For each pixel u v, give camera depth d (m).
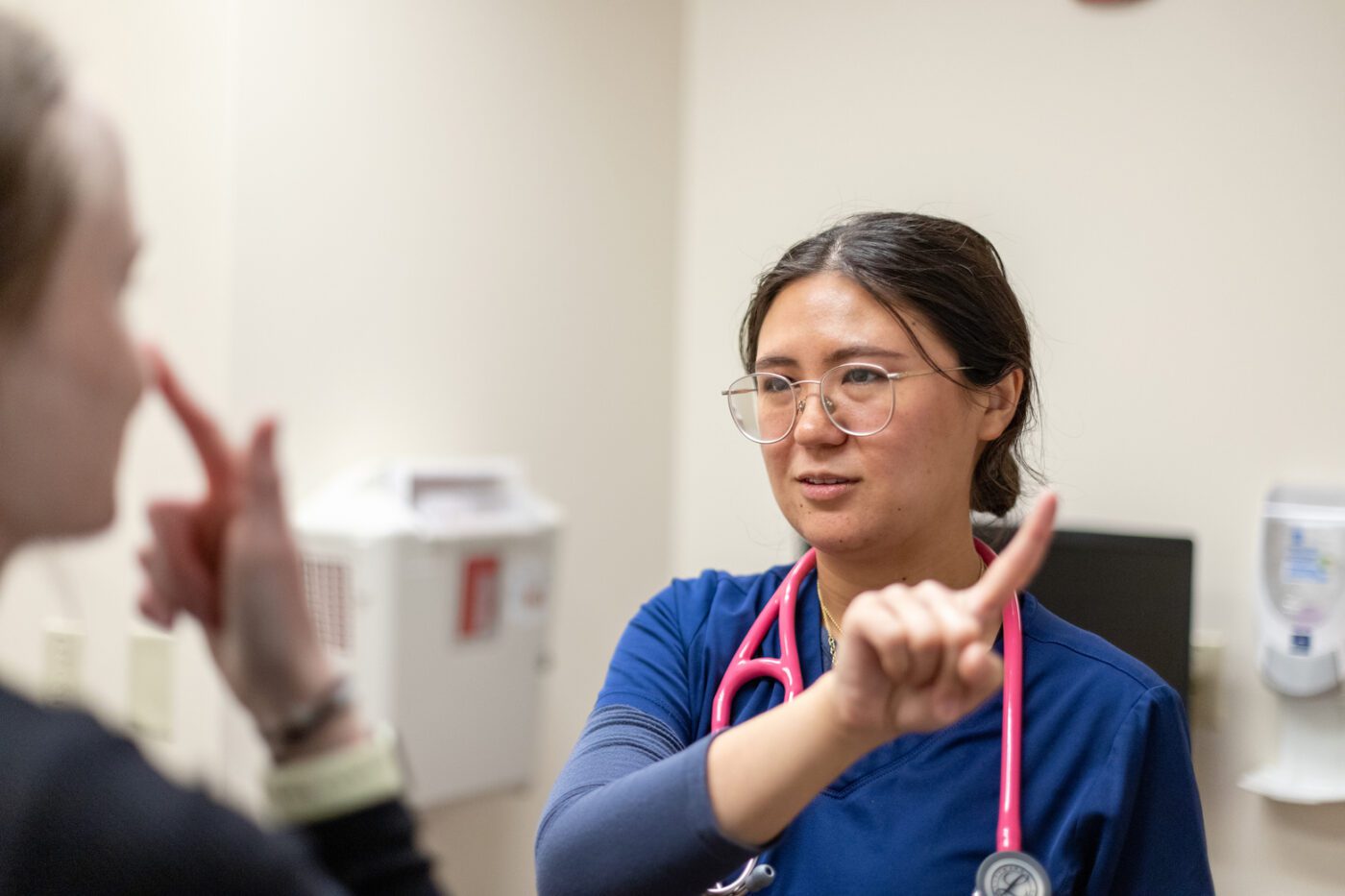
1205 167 1.81
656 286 2.45
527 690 2.04
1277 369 1.74
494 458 2.17
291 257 1.86
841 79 2.22
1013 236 2.00
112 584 1.92
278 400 1.85
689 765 0.80
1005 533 1.44
